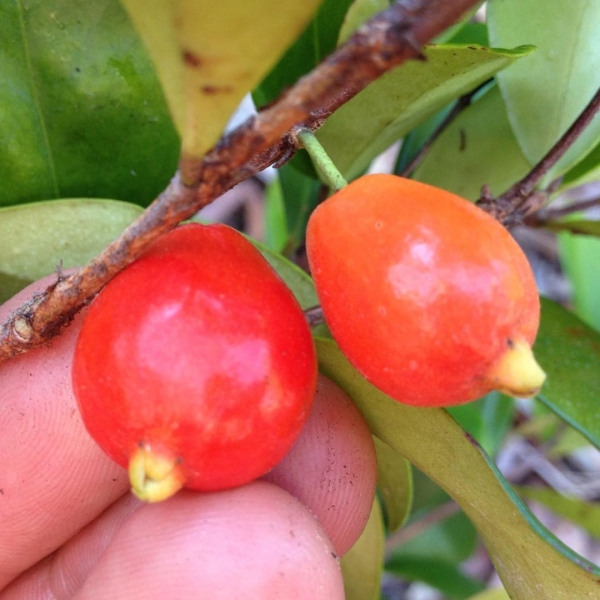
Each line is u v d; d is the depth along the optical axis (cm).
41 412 7
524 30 7
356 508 7
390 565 12
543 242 18
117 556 6
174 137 7
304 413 5
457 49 6
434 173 9
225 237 5
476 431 12
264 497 6
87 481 7
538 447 16
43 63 7
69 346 7
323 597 6
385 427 6
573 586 5
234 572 6
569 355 8
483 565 17
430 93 6
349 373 6
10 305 6
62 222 7
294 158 8
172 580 6
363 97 7
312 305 7
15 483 7
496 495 5
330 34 7
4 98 7
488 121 8
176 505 6
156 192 7
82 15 6
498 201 7
